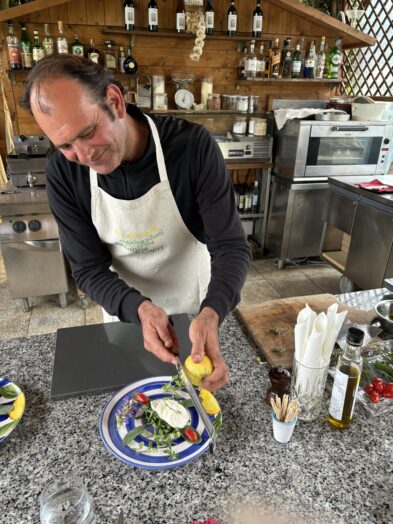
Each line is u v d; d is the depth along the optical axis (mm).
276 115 3252
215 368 825
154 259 1310
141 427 798
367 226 2584
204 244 1344
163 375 955
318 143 3104
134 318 979
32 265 2613
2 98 3041
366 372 969
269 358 1013
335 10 3611
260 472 726
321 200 3312
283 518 650
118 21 2975
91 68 750
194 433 782
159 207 1155
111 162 837
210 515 654
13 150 2764
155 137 1053
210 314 932
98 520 646
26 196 2488
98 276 1134
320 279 3320
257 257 3705
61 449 773
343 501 677
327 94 3619
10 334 2514
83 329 1134
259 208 3734
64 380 938
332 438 802
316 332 777
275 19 3279
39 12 2824
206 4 3053
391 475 727
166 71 3215
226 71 3350
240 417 846
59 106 701
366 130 3150
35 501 675
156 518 649
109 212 1170
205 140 1085
